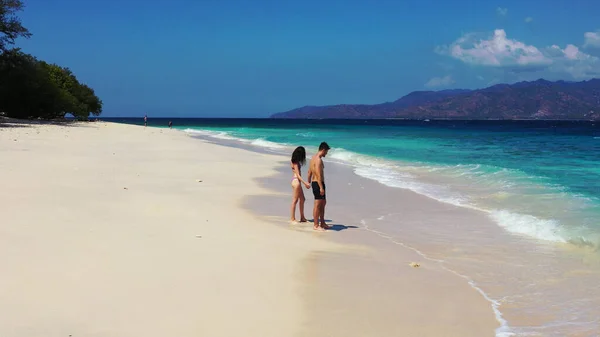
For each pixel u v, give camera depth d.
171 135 44.84
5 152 19.11
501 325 5.16
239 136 53.09
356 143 39.84
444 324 5.13
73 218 8.77
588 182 15.79
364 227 9.91
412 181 16.69
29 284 5.50
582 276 6.88
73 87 73.38
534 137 51.25
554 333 4.99
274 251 7.63
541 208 11.62
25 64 57.25
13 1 50.78
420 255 7.88
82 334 4.42
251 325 4.84
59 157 18.50
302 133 63.72
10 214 8.72
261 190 13.90
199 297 5.48
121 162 18.36
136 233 8.06
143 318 4.84
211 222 9.34
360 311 5.38
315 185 9.52
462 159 24.81
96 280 5.78
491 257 7.82
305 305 5.45
